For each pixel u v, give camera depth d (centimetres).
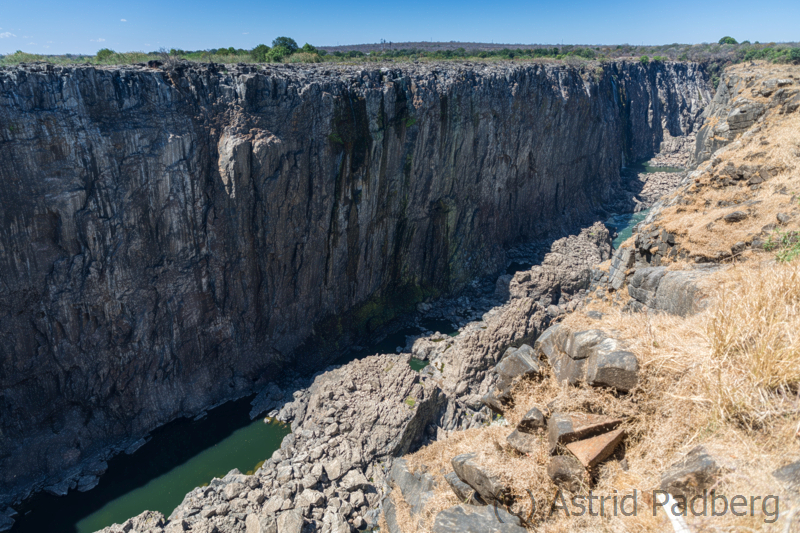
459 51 14288
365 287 5547
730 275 1506
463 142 6266
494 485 973
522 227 8225
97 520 3039
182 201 3716
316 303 4953
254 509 2880
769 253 1717
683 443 848
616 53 19338
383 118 5047
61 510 3095
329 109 4481
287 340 4712
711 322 977
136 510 3123
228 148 3838
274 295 4519
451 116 5909
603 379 974
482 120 6506
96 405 3584
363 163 4888
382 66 6084
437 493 1198
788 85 2966
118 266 3478
